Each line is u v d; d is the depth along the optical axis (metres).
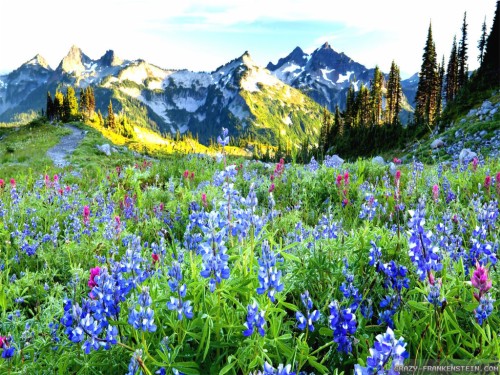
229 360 2.43
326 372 2.54
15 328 3.30
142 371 2.37
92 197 9.65
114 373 2.71
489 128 36.47
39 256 5.18
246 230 3.46
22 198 8.97
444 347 2.71
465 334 2.61
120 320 2.75
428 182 8.28
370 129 75.50
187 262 3.65
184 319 2.71
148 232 6.43
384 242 3.76
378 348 1.80
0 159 37.75
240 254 3.35
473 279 2.56
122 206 8.20
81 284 4.23
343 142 80.88
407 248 3.57
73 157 41.00
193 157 13.27
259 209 6.74
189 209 6.98
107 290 2.69
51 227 6.29
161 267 3.78
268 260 2.62
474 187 7.82
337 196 8.28
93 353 2.65
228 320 2.76
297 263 3.69
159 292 3.18
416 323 2.70
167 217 6.89
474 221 5.29
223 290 2.71
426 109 69.75
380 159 12.82
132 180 11.38
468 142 35.78
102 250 5.56
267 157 75.12
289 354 2.54
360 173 10.32
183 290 2.50
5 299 3.77
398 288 3.04
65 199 8.65
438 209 6.61
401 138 63.38
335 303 2.56
